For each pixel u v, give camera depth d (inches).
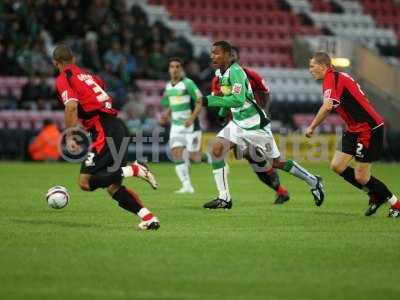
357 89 1107.9
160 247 852.0
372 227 1031.6
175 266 751.7
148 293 644.7
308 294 648.4
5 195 1425.9
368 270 745.6
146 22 2847.0
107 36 2691.9
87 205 1258.0
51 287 665.0
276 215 1155.9
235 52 1233.4
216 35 3248.0
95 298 628.1
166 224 1037.8
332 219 1113.4
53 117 2610.7
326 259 796.0
